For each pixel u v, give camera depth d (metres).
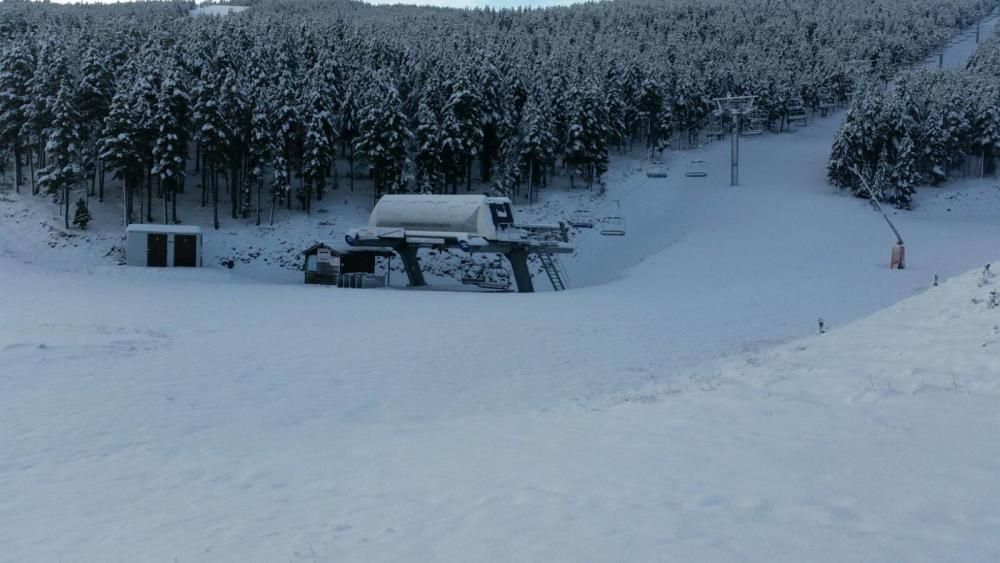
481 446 10.35
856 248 59.28
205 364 19.56
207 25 89.94
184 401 15.44
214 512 7.88
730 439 8.38
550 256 53.72
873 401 9.05
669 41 138.88
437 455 10.05
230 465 10.60
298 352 22.11
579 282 59.56
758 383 11.56
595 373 19.39
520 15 177.75
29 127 62.09
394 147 65.75
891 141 82.38
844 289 39.75
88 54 62.75
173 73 61.16
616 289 46.41
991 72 115.12
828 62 138.00
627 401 13.20
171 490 9.19
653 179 86.88
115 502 8.66
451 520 6.45
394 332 26.84
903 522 5.15
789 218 71.00
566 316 31.98
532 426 11.73
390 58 88.81
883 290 38.84
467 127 69.31
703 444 8.33
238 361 20.20
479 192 77.50
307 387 17.33
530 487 7.44
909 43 170.62
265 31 95.38
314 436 12.77
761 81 116.12
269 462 10.68
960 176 91.44
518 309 34.94
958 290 15.94
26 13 111.19
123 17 102.75
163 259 54.62
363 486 8.64
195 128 65.38
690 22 165.25
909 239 62.34
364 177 78.06
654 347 23.66
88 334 22.98
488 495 7.32
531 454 9.22
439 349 23.27
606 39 144.00
